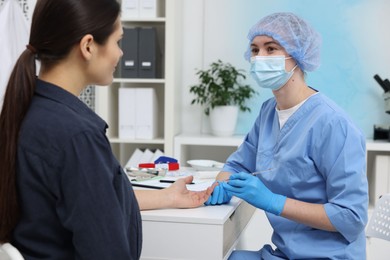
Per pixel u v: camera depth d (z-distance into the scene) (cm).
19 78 95
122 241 94
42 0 97
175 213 136
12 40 219
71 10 95
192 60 330
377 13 309
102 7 99
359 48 312
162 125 338
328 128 144
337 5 312
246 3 321
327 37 314
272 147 164
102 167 94
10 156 93
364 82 314
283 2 318
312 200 150
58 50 96
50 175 92
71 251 98
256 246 270
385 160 283
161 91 332
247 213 178
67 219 92
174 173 192
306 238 149
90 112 100
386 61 311
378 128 297
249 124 326
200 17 327
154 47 302
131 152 339
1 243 96
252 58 163
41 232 96
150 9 302
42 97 97
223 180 169
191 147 338
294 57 157
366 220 141
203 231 131
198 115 334
